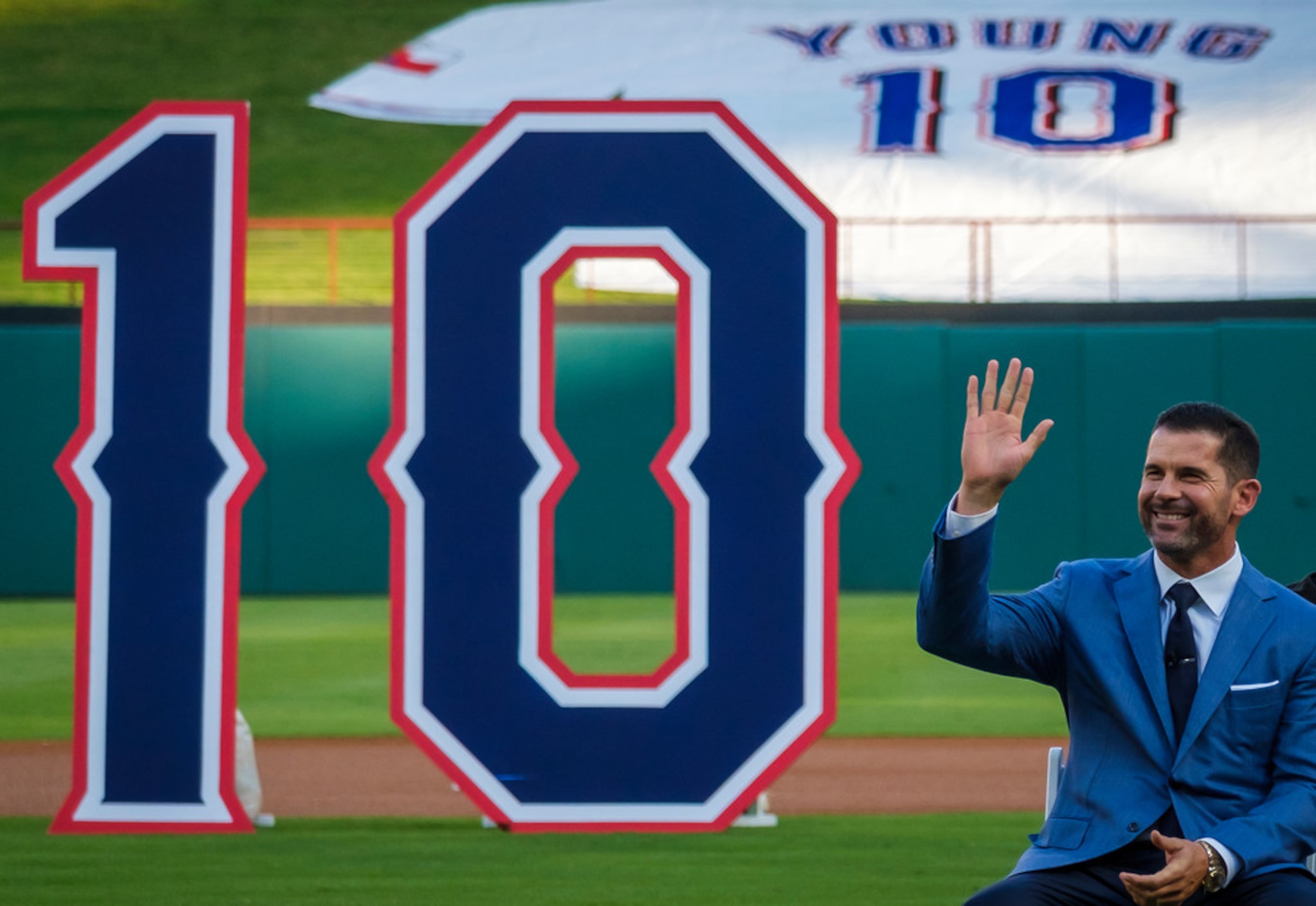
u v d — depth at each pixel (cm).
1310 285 7056
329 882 1919
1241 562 1132
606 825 1998
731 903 1814
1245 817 1038
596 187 2064
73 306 6066
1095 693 1129
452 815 2439
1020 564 5931
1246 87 7862
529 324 2053
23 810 2508
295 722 3525
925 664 4438
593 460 6019
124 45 8669
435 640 2020
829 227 2050
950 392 6025
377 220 7275
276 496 5981
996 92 7950
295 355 6003
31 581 5872
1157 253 7256
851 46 8244
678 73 8225
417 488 2034
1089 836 1094
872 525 6019
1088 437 5934
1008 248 7325
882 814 2450
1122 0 8338
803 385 2033
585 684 2014
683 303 2047
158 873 1967
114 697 2059
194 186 2105
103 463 2075
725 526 2017
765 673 2003
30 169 7906
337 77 8544
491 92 8369
